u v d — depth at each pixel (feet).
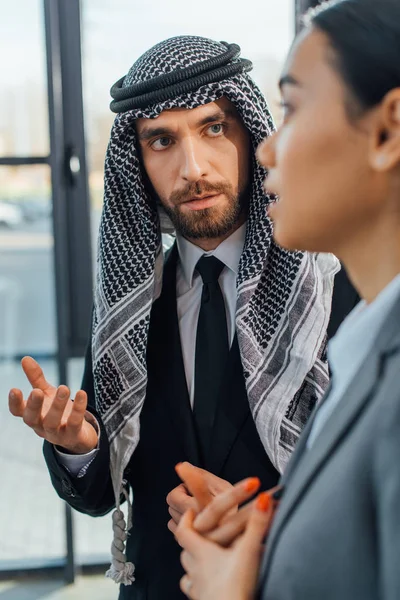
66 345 8.62
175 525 3.38
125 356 3.86
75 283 10.17
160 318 4.01
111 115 9.29
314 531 1.73
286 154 1.94
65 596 8.77
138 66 3.70
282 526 1.88
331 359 2.12
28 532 9.82
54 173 8.53
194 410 3.82
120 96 3.63
